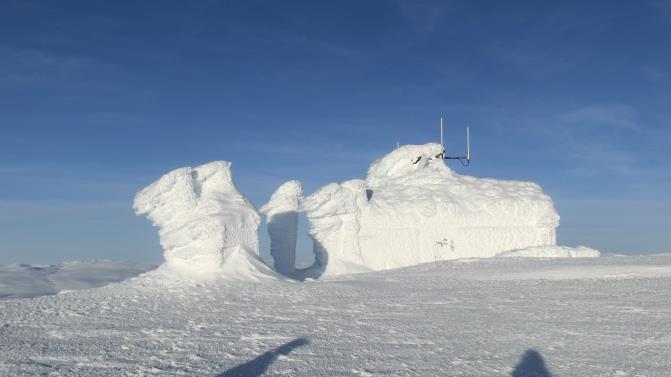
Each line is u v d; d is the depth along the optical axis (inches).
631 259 1354.6
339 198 1469.0
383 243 1501.0
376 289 996.6
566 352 495.2
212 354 491.5
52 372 425.4
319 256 1491.1
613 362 456.8
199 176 1239.5
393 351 502.0
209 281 1072.8
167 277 1095.6
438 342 542.6
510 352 496.7
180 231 1149.7
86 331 615.8
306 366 446.0
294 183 1523.1
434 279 1119.6
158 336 582.6
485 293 913.5
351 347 520.1
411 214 1521.9
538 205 1576.0
